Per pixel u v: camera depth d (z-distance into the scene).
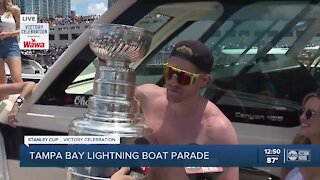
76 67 2.53
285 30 2.36
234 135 1.79
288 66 2.35
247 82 2.30
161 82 2.38
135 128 1.76
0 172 2.60
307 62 2.41
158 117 1.86
